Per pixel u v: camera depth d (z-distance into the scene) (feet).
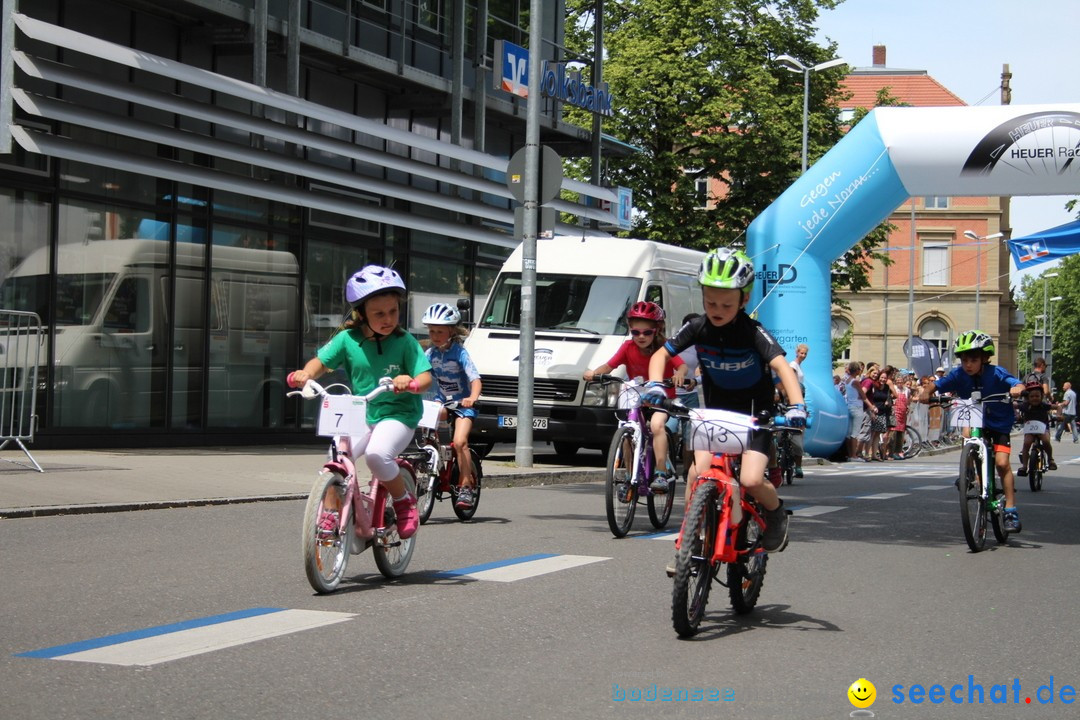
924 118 67.05
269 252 65.92
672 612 22.09
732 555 22.90
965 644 22.35
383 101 77.87
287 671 18.72
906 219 269.64
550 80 88.02
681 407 22.59
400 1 76.89
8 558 28.84
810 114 133.49
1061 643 22.67
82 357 55.26
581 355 61.72
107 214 56.39
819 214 71.77
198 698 17.01
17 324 44.80
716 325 22.43
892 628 23.61
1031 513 48.91
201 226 61.57
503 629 22.36
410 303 76.74
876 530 40.42
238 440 64.08
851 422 93.66
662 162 130.82
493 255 84.84
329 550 25.54
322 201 66.74
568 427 61.36
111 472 45.34
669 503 38.42
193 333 61.21
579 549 33.19
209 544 31.81
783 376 22.16
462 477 38.45
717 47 129.80
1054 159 63.82
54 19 55.06
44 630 21.20
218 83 59.26
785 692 18.42
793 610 25.22
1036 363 88.02
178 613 22.90
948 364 185.37
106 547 30.86
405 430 26.50
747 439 22.22
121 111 57.77
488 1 86.12
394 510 27.45
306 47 67.67
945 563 32.94
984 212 266.77
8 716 15.88
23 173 52.42
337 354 26.25
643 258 65.05
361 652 20.16
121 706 16.49
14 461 46.65
